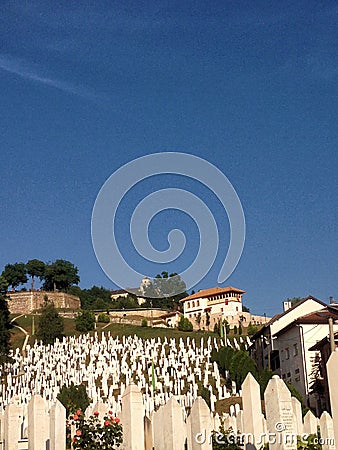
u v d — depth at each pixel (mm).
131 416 15539
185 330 105250
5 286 124750
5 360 71438
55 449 15602
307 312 59625
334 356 13453
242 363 52938
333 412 13352
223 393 49625
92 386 52062
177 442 15531
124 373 59562
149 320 122625
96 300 148625
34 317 115938
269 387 14164
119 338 88688
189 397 44156
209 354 67312
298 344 52656
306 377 50844
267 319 122250
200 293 125500
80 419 16656
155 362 66125
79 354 74062
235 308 120375
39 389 56188
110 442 16109
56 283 149625
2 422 18938
